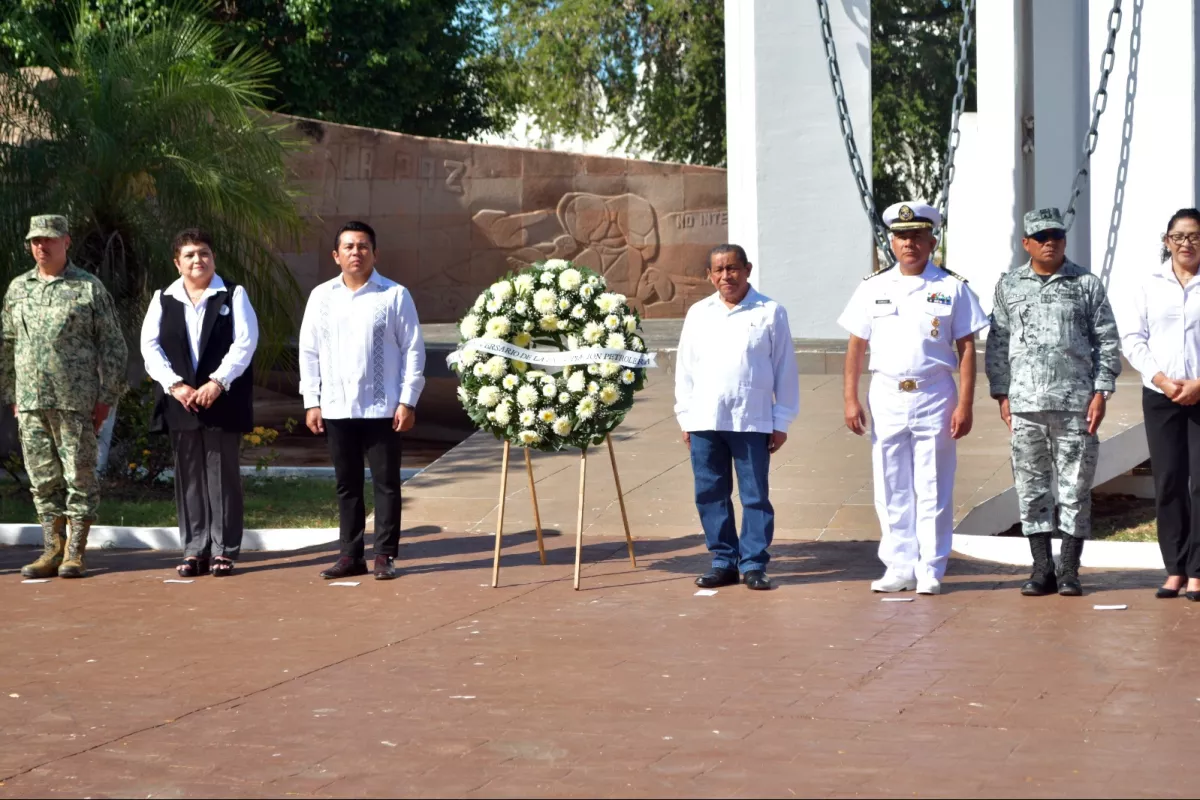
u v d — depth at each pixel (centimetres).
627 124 3341
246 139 1238
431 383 1647
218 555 834
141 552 929
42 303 834
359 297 817
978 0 1666
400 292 823
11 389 868
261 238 1266
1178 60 1298
